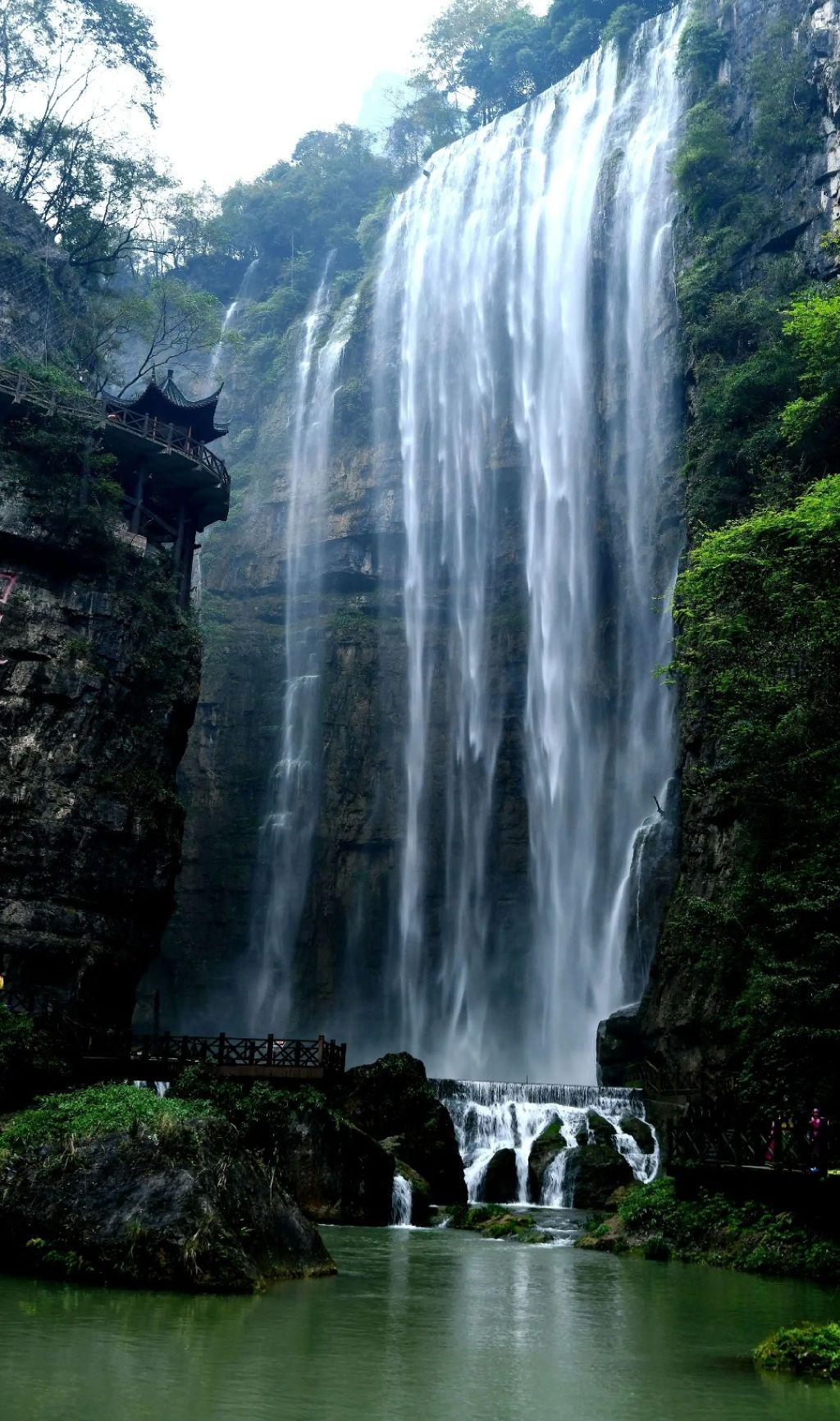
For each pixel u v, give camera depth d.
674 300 51.00
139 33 44.31
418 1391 9.00
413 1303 13.16
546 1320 12.50
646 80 58.06
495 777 56.38
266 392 69.75
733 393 36.84
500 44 72.06
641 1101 31.69
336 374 66.31
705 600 26.80
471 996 54.12
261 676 62.09
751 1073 19.94
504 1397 8.97
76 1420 7.65
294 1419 7.93
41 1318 10.91
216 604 63.81
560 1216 24.33
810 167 41.62
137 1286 12.56
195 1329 10.73
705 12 54.09
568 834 52.25
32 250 42.00
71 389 36.06
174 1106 14.80
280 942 57.44
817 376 31.78
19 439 35.31
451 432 61.75
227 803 59.72
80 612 35.25
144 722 36.31
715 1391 9.41
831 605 23.50
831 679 23.38
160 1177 13.35
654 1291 14.82
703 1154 20.02
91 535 35.56
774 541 25.08
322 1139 21.73
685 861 34.84
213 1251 12.83
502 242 62.34
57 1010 29.95
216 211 73.56
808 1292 14.84
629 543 52.53
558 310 58.38
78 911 32.72
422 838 57.50
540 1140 28.62
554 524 56.41
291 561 64.19
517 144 64.94
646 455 52.12
